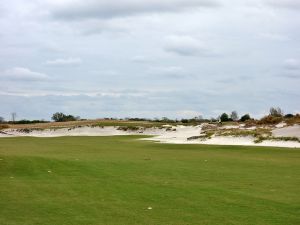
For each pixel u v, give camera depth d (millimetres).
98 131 117188
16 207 15477
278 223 13508
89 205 15922
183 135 93188
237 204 16281
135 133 112562
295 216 14438
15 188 19500
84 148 52812
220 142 64562
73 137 97750
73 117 182250
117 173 25234
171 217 14195
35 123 158000
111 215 14398
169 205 16031
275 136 62406
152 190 19203
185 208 15539
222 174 25469
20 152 43219
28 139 85938
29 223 13250
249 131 68125
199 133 88625
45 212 14742
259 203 16500
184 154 42688
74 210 15086
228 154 42969
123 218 14016
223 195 18125
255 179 23312
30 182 21344
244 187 20406
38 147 54875
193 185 20859
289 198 17578
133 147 55688
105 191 18875
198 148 53438
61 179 22484
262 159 36719
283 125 79375
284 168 29188
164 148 53438
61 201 16609
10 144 63656
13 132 121125
